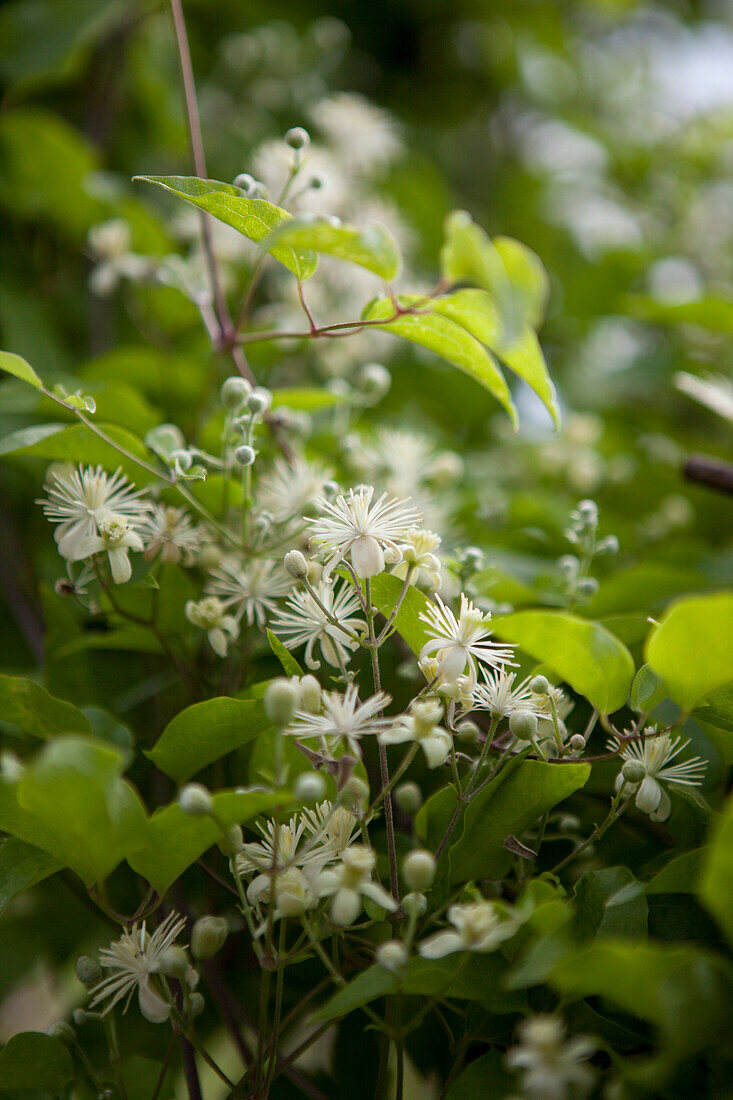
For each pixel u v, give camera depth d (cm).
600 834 42
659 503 70
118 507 44
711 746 43
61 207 63
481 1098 41
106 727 45
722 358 79
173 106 74
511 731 41
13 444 44
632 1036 40
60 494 44
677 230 93
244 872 41
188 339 66
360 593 42
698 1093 39
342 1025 47
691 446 73
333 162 61
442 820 42
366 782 41
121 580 43
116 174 73
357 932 43
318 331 44
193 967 42
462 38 95
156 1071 47
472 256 39
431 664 41
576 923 40
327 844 40
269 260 62
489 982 40
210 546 46
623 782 41
